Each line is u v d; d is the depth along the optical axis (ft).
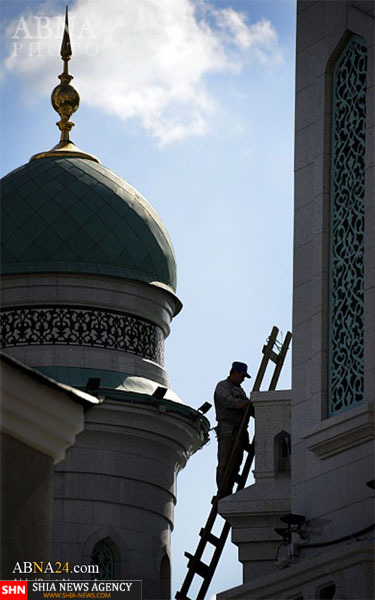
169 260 209.05
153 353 204.85
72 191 207.00
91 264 201.87
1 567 93.50
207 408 202.69
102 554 193.88
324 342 136.26
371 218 133.90
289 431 149.69
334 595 124.57
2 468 94.27
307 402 136.67
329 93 142.20
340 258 137.69
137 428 196.54
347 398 133.39
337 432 131.23
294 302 140.46
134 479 196.34
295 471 136.36
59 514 192.24
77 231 203.10
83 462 194.39
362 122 138.72
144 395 196.03
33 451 96.12
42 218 203.62
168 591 198.49
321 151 141.08
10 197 206.08
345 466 131.34
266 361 162.09
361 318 134.10
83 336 199.52
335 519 131.03
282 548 136.15
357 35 140.26
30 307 200.03
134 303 202.90
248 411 158.30
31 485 95.50
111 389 194.90
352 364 133.69
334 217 139.33
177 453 201.67
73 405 98.07
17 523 94.48
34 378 95.71
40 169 209.56
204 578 156.97
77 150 214.28
